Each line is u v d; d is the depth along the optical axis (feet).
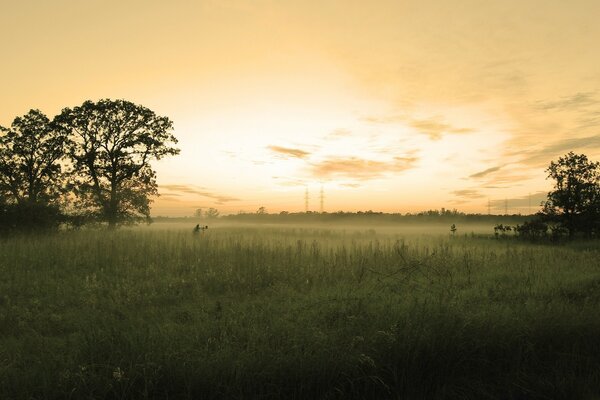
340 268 35.55
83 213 93.86
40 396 12.60
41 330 20.26
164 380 13.48
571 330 18.86
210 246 48.55
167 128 102.78
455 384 15.46
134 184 101.50
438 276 33.81
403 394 14.71
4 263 35.91
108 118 96.53
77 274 33.60
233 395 13.24
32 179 98.12
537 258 45.39
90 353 15.11
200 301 25.66
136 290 27.94
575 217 79.15
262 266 35.29
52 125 94.48
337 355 14.90
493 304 22.93
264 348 15.29
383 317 19.03
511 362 16.84
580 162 78.89
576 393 15.11
